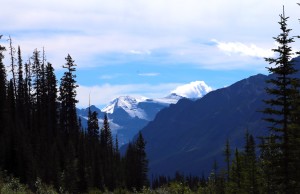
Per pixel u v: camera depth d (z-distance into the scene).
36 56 88.44
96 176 81.81
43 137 76.88
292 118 24.72
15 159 55.00
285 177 25.05
